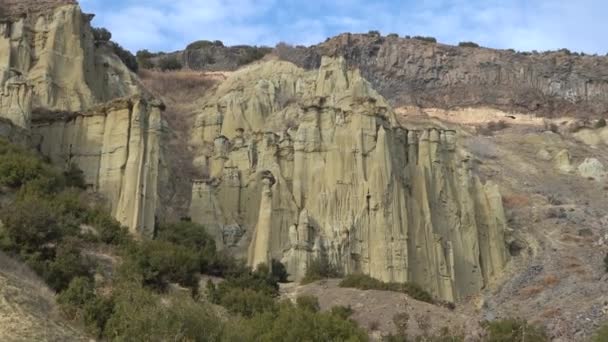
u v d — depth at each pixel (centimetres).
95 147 7450
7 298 3988
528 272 8519
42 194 6166
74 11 8638
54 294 4384
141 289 4491
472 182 9069
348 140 8169
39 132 7569
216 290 5744
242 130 9162
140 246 5881
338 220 7750
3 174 6266
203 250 6681
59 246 5059
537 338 6009
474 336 5978
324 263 7338
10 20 8256
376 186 7856
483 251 8681
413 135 8688
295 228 7512
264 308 5366
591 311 6969
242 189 8269
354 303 6431
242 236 7838
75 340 3888
